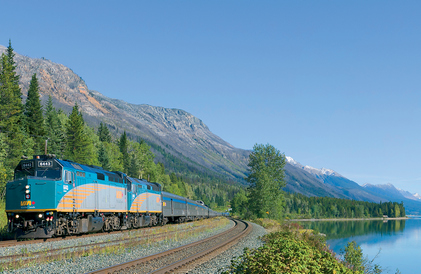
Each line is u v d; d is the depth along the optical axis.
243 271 13.97
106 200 31.55
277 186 98.56
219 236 31.23
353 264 26.83
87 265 14.99
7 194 24.12
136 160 138.88
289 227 46.91
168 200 52.12
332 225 173.38
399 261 61.72
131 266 14.89
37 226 23.81
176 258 17.62
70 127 91.19
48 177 24.78
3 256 16.42
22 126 78.12
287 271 12.90
